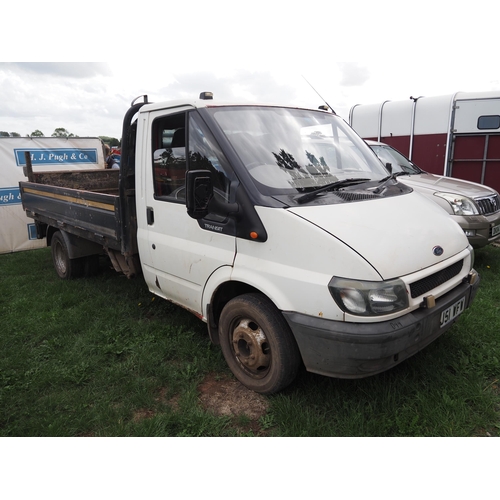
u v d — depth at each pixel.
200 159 3.41
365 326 2.58
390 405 2.98
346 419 2.87
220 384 3.46
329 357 2.69
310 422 2.87
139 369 3.69
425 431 2.78
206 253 3.42
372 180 3.64
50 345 4.21
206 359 3.72
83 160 10.15
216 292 3.44
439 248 2.98
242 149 3.25
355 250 2.63
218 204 3.21
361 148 4.11
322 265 2.69
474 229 5.86
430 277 2.88
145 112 3.99
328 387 3.20
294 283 2.78
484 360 3.52
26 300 5.52
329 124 4.05
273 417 2.98
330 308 2.63
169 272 3.91
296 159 3.43
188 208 3.03
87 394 3.35
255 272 3.02
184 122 3.57
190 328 4.39
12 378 3.63
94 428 3.00
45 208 6.36
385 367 2.71
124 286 5.78
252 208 3.02
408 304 2.68
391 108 9.98
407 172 7.12
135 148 4.22
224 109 3.48
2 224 9.22
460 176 9.16
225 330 3.39
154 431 2.89
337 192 3.21
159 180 3.91
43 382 3.53
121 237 4.39
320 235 2.71
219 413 3.11
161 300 5.16
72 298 5.43
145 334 4.30
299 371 3.41
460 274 3.20
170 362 3.83
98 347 4.12
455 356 3.60
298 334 2.78
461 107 8.80
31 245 9.59
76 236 5.96
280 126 3.62
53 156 9.76
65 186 7.41
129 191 4.33
